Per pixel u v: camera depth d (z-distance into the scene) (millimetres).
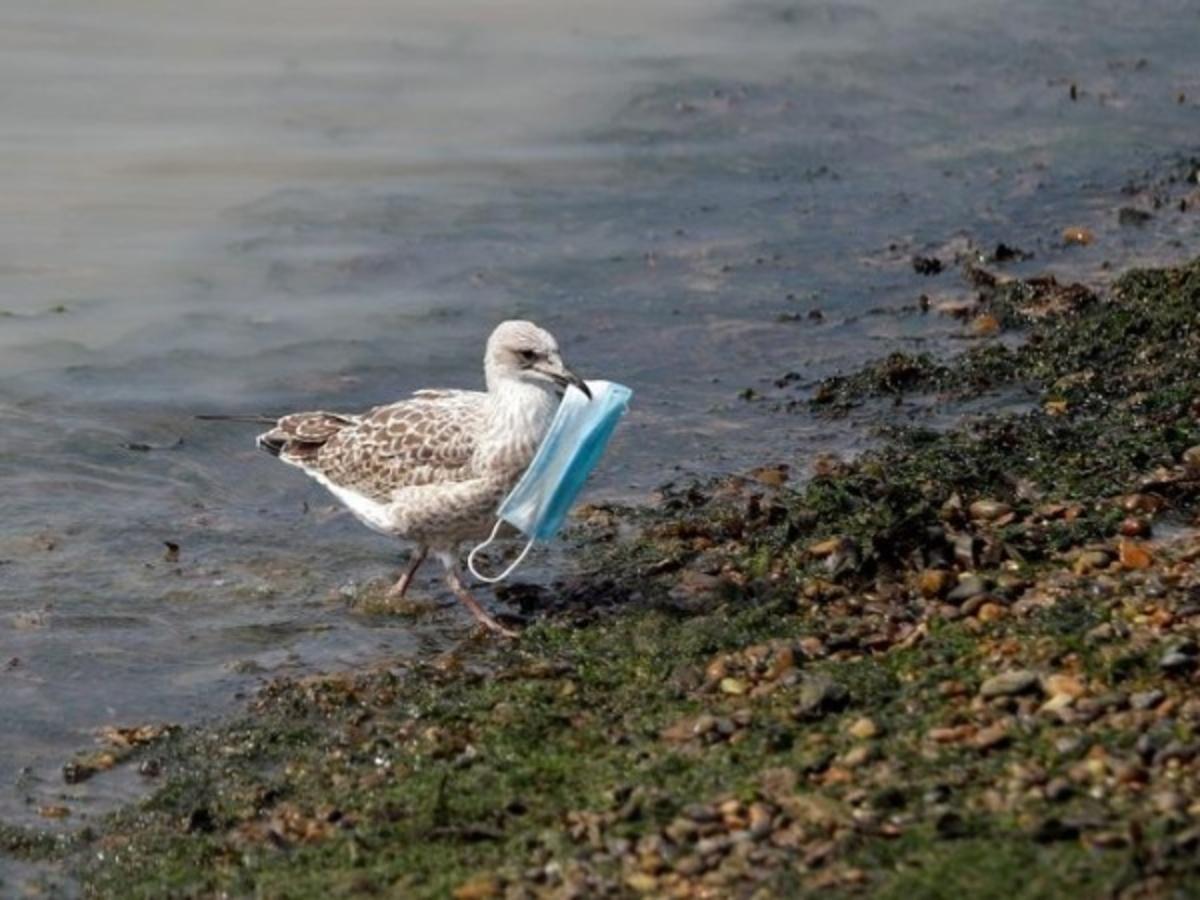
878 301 19078
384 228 20516
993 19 27047
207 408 17016
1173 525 13586
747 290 19375
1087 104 24359
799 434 16250
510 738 11633
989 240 20422
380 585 14305
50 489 15641
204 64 24188
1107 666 11203
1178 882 9016
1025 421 15750
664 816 10344
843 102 24188
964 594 12570
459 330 18578
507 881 9984
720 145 22875
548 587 13867
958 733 10758
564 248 20297
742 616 12820
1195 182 21781
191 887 10641
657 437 16297
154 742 12234
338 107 23219
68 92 23109
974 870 9367
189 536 15023
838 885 9430
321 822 11070
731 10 26828
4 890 10797
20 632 13586
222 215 20594
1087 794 9961
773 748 10969
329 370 17781
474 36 25578
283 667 13188
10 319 18359
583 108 23594
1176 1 27844
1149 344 16969
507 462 13375
